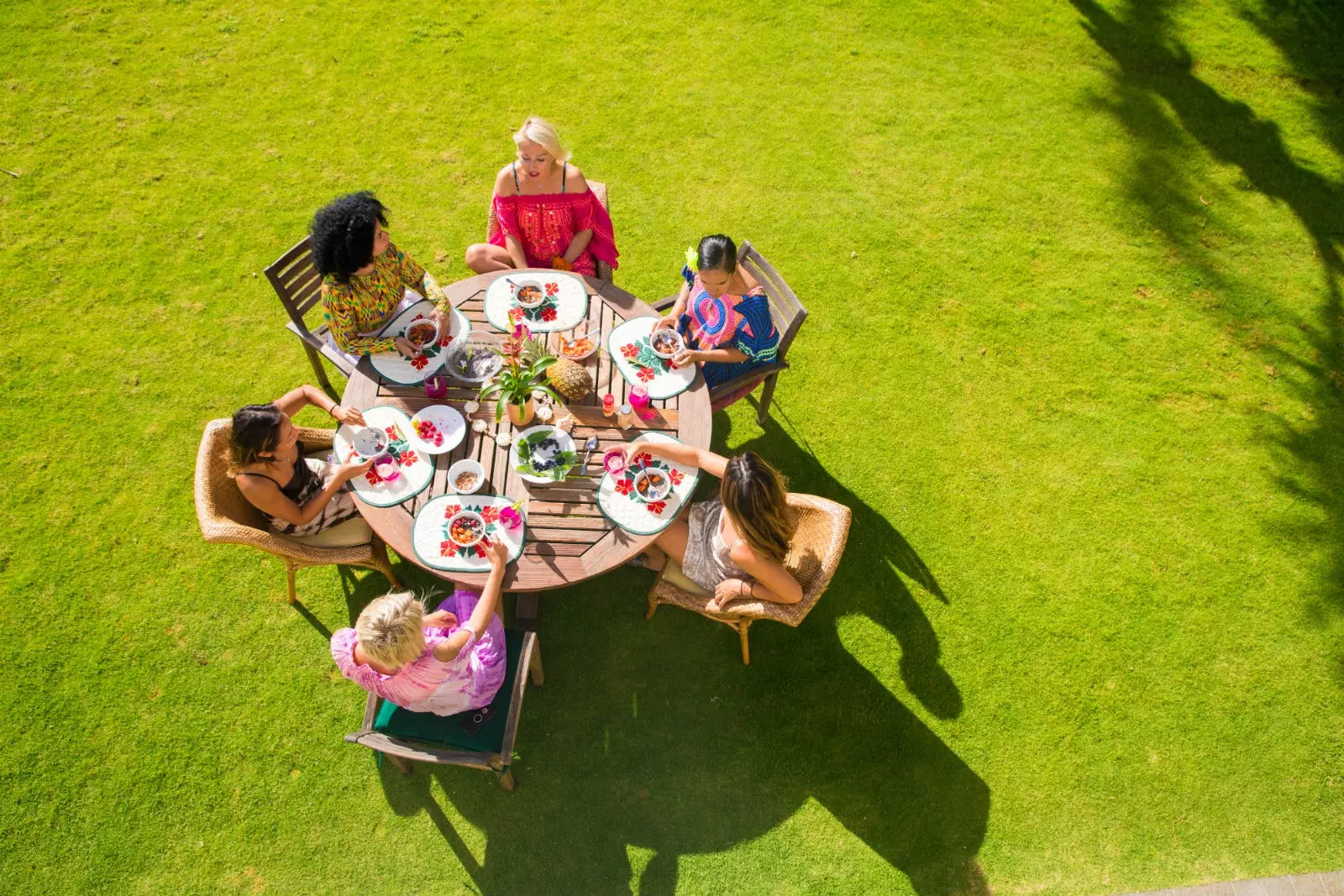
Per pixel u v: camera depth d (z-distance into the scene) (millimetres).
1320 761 3902
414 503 3275
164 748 3648
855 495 4555
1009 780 3793
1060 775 3814
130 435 4441
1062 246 5559
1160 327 5242
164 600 3990
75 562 4051
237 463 3105
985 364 5031
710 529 3547
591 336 3816
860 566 4320
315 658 3916
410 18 6324
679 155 5766
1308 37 6863
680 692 3938
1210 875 3629
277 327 4875
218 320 4867
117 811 3506
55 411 4480
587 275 4434
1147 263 5527
